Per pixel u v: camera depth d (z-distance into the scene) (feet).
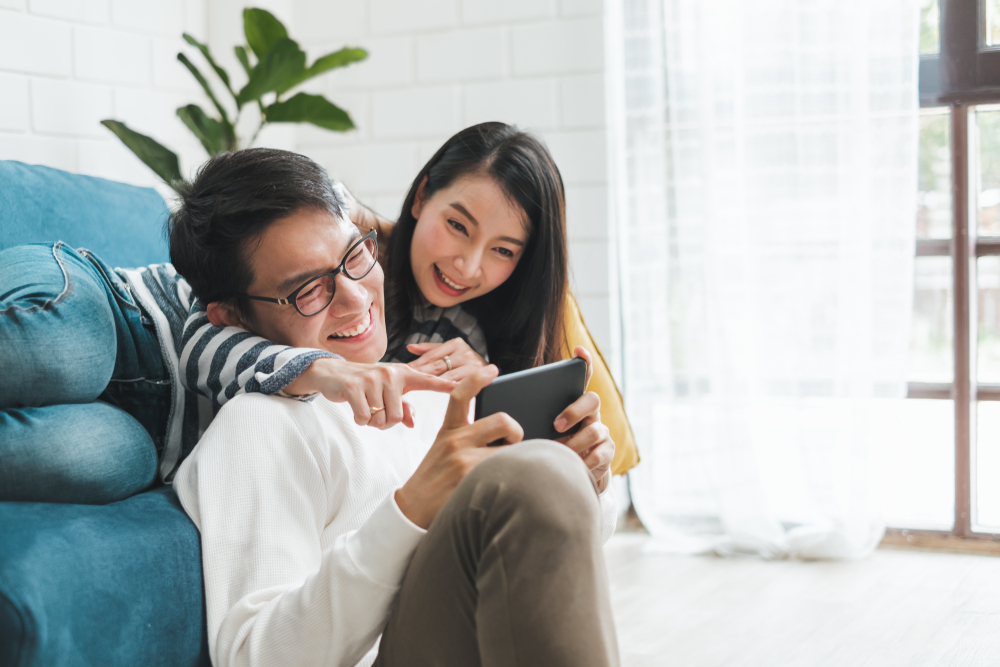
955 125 7.74
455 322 4.60
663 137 7.77
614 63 7.93
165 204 4.95
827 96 7.38
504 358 4.64
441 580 2.48
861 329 7.31
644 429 8.01
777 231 7.57
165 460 3.65
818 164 7.44
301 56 6.67
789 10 7.40
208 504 2.97
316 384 3.08
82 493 2.95
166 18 7.71
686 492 7.95
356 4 8.63
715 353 7.63
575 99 8.00
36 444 2.84
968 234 7.76
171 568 2.83
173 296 3.95
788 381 7.61
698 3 7.49
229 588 2.90
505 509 2.34
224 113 6.94
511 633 2.28
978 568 7.22
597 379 4.93
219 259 3.29
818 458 7.54
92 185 4.43
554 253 4.43
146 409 3.65
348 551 2.66
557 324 4.60
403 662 2.60
